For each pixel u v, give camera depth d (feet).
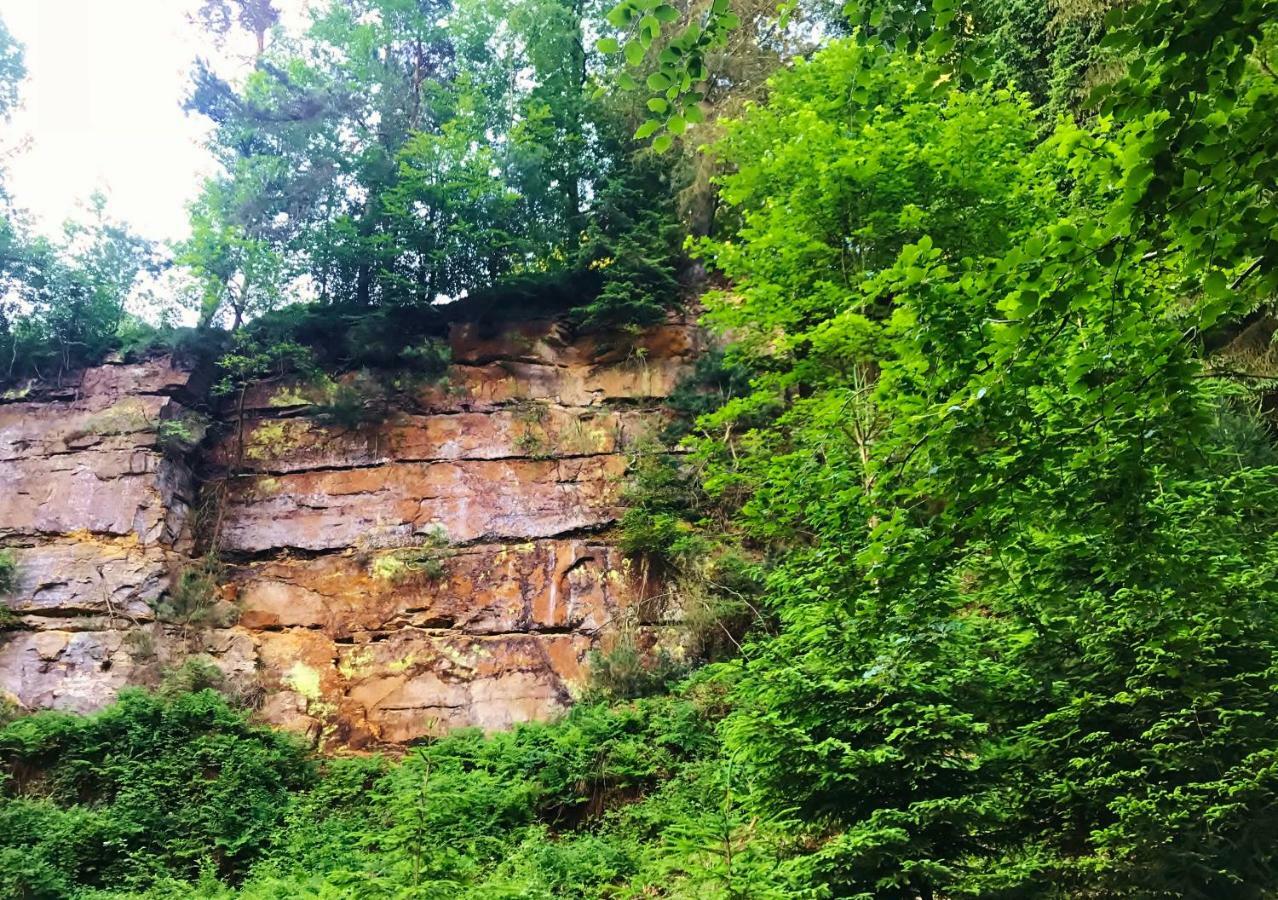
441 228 69.21
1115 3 41.96
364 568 57.72
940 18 16.63
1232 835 21.33
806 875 20.63
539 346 64.80
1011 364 15.62
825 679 22.99
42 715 48.03
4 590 53.88
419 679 53.83
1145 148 13.64
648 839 38.68
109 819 42.47
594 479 59.88
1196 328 15.20
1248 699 22.25
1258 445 33.22
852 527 25.43
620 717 46.65
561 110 73.20
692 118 15.10
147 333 63.21
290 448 62.23
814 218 33.04
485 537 58.34
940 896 22.29
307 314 65.67
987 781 22.57
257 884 37.96
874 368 37.78
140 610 54.19
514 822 40.63
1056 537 22.91
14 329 63.72
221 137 70.08
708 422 37.29
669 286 65.41
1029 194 31.35
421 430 62.03
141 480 57.82
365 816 45.29
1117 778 22.22
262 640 55.36
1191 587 17.70
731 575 51.93
